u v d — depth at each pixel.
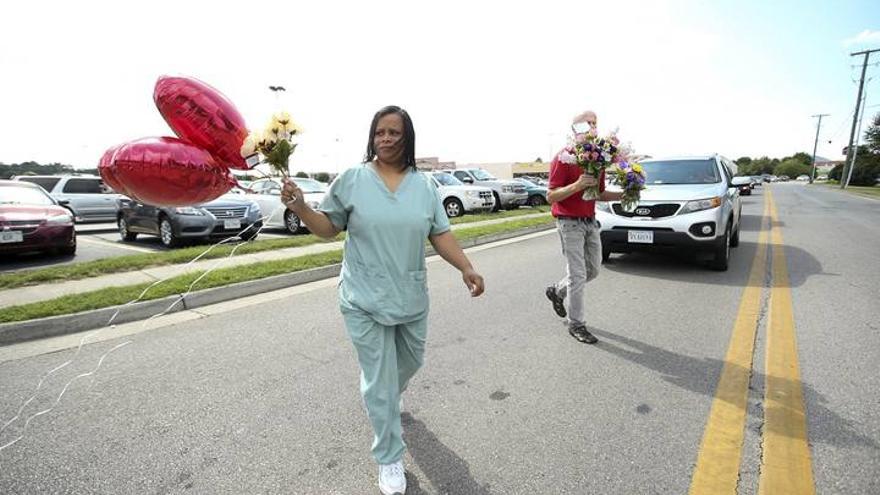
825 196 28.88
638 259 7.62
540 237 10.87
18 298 5.27
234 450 2.52
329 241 9.45
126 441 2.61
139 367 3.61
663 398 2.98
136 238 11.44
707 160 7.75
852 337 3.94
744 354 3.64
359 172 2.13
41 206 8.57
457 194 15.73
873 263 7.00
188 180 2.09
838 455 2.35
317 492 2.19
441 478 2.26
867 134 54.47
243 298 5.67
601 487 2.17
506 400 3.00
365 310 2.11
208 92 2.18
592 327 4.36
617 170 3.67
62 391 3.21
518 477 2.26
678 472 2.26
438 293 5.70
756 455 2.37
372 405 2.12
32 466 2.39
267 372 3.50
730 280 6.11
